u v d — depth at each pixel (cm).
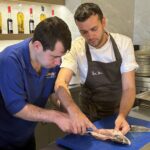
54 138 239
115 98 167
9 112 118
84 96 174
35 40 105
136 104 171
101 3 260
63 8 270
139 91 237
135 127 131
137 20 295
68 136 122
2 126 125
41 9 255
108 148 110
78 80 228
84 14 138
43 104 137
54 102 142
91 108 171
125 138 116
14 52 115
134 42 295
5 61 111
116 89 166
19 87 111
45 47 102
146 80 232
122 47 162
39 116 111
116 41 163
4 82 110
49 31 99
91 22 140
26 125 129
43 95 133
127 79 155
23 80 116
